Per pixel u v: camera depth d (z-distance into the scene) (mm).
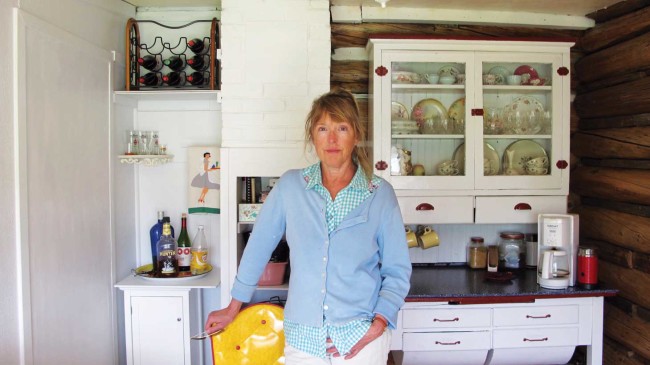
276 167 2719
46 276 2146
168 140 3068
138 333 2713
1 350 1886
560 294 2592
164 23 3053
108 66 2730
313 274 1694
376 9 3059
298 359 1728
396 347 2584
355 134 1746
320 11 2695
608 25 3010
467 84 2875
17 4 1974
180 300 2709
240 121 2715
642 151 2688
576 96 3301
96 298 2582
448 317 2590
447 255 3211
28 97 2029
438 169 2963
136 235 3072
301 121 2713
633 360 2740
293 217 1756
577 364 3146
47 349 2150
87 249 2494
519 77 2934
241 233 2830
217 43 2949
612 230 2893
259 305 2129
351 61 3176
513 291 2619
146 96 2896
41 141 2115
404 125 2914
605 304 2975
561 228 2684
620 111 2879
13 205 1947
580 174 3191
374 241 1749
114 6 2814
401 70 2887
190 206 2955
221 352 2086
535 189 2924
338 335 1670
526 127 2984
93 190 2559
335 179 1786
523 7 3033
